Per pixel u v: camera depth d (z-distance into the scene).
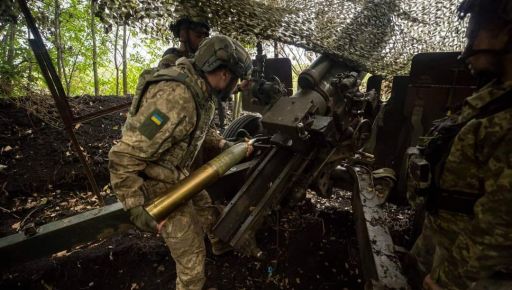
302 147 2.20
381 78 3.05
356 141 2.55
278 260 2.65
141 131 1.46
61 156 3.97
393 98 3.02
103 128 4.64
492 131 1.00
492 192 0.99
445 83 2.62
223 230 1.99
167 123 1.48
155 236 2.86
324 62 2.33
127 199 1.54
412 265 1.91
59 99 2.11
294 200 2.34
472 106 1.12
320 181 2.47
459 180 1.13
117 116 4.98
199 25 2.12
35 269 2.42
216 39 1.60
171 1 1.49
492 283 1.20
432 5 2.80
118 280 2.41
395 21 2.77
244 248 2.00
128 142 1.47
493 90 1.07
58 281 2.36
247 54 1.74
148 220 1.65
